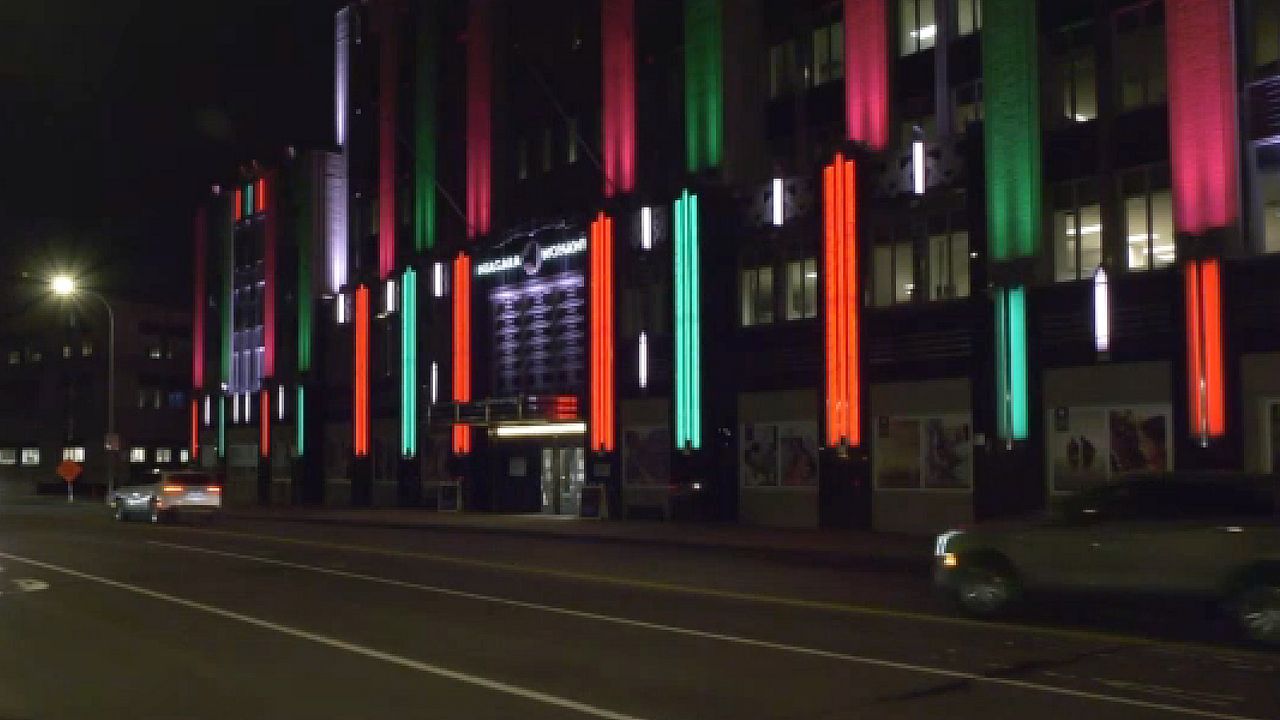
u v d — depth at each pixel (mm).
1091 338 26188
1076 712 9539
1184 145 24594
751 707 9789
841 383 30516
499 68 43125
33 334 93312
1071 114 27172
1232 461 23516
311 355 53656
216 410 62281
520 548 27016
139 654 12656
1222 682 10797
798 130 33156
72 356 90250
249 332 59750
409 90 48062
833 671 11336
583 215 38812
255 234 59469
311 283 53844
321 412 53844
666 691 10461
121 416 88188
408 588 18609
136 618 15406
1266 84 23703
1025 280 27188
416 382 46125
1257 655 12266
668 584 19047
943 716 9422
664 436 35469
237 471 59688
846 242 30531
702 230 34312
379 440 49000
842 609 15828
